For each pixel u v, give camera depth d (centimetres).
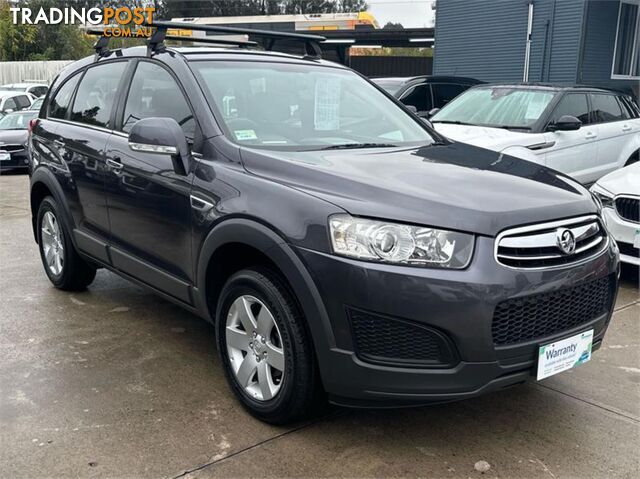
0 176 1285
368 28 2766
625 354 395
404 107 438
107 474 264
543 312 270
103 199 409
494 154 375
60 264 489
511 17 1520
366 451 285
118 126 410
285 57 420
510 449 288
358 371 263
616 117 824
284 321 282
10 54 3712
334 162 312
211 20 2702
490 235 259
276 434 297
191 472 267
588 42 1416
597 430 305
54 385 341
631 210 509
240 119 351
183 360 376
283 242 276
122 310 458
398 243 256
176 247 348
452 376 256
